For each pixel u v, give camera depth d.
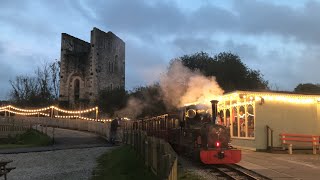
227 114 27.53
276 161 18.55
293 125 24.08
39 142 33.25
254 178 13.64
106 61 64.94
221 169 16.52
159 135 26.39
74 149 28.69
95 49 62.12
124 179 15.01
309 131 24.28
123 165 18.38
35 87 77.31
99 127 40.09
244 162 18.16
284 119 24.00
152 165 15.66
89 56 62.50
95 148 29.42
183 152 21.84
